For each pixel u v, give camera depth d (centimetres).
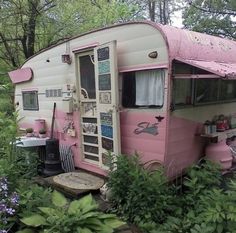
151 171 489
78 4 1223
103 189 519
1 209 324
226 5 1510
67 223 324
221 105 601
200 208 409
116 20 1242
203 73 510
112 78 525
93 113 596
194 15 1588
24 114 809
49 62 693
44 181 584
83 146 629
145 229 417
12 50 1277
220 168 492
